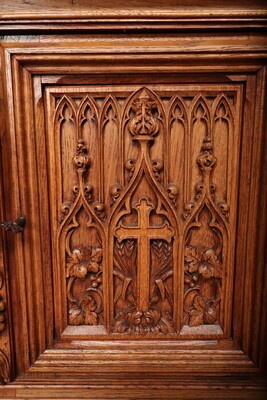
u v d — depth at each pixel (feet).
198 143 3.02
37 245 3.08
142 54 2.81
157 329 3.19
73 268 3.16
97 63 2.86
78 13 2.73
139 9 2.74
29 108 2.91
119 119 2.97
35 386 3.20
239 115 2.95
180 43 2.81
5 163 2.96
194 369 3.18
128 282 3.16
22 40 2.83
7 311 3.10
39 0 2.75
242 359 3.18
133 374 3.19
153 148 3.03
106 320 3.19
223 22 2.74
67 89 2.93
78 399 3.19
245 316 3.15
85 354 3.19
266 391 3.14
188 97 2.96
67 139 3.02
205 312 3.20
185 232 3.09
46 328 3.20
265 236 3.00
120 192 3.05
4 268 3.05
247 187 3.01
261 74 2.85
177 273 3.14
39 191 3.04
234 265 3.14
